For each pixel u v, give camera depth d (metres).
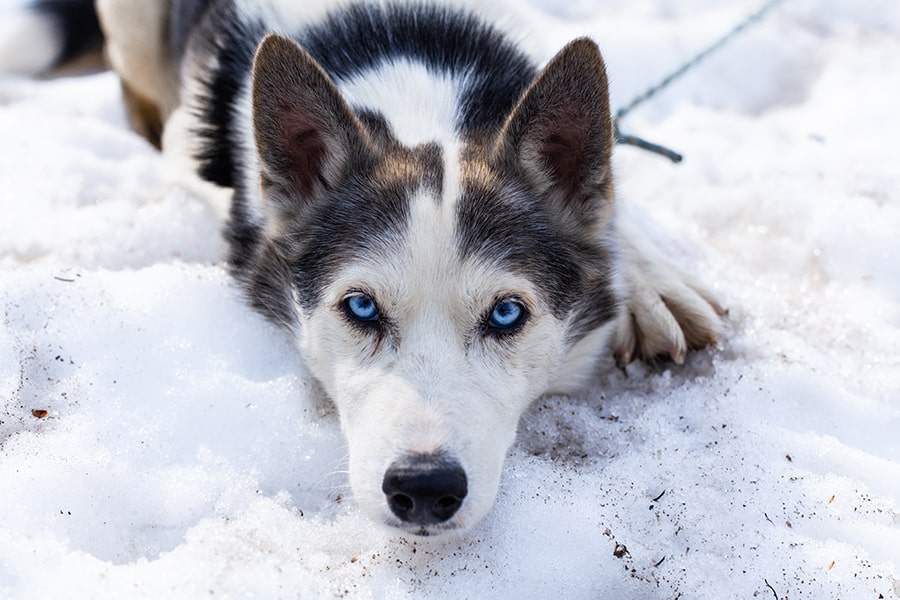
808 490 0.66
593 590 0.61
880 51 1.17
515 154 0.67
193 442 0.67
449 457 0.59
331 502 0.66
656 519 0.64
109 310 0.73
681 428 0.72
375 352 0.65
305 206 0.69
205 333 0.73
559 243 0.69
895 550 0.63
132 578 0.58
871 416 0.73
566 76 0.65
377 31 0.76
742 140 1.03
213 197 0.83
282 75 0.65
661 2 1.32
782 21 1.24
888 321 0.81
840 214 0.89
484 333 0.65
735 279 0.84
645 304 0.77
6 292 0.73
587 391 0.76
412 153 0.68
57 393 0.68
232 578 0.58
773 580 0.61
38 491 0.62
